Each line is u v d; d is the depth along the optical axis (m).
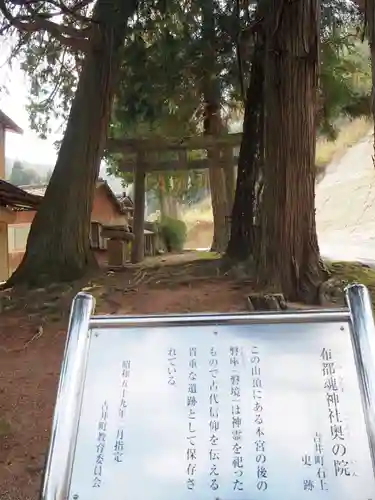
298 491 1.81
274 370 2.08
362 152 31.53
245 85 12.30
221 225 17.58
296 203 7.18
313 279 7.07
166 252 20.98
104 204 21.53
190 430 1.96
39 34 11.72
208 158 15.79
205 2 10.16
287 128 7.18
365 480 1.82
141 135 15.25
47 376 5.17
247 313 2.23
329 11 11.13
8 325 6.74
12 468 3.54
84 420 2.01
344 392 2.00
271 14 7.30
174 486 1.84
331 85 12.23
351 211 27.83
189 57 11.95
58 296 7.77
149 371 2.11
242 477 1.85
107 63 9.55
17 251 21.03
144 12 10.60
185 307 6.96
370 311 2.16
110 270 9.71
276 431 1.94
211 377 2.08
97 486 1.86
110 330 2.23
